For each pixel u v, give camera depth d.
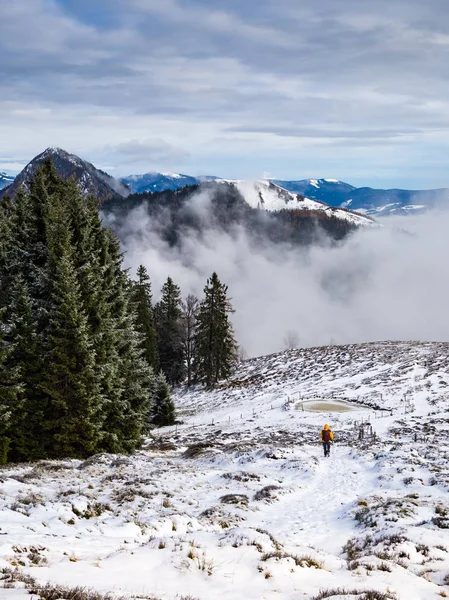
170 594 7.40
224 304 69.75
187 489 19.86
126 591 7.30
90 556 9.37
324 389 56.16
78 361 28.58
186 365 78.31
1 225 32.16
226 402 60.22
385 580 8.77
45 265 29.86
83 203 34.94
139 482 19.67
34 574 7.66
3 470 22.23
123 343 35.28
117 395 32.19
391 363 63.03
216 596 7.52
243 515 16.28
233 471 23.78
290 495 19.55
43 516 13.45
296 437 36.62
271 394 59.06
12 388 26.17
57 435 27.80
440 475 20.84
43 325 29.61
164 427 51.56
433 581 9.37
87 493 17.58
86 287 30.72
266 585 8.11
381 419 41.62
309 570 9.19
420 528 12.98
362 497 18.56
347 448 30.59
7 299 29.81
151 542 10.21
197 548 9.63
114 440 30.91
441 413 42.09
